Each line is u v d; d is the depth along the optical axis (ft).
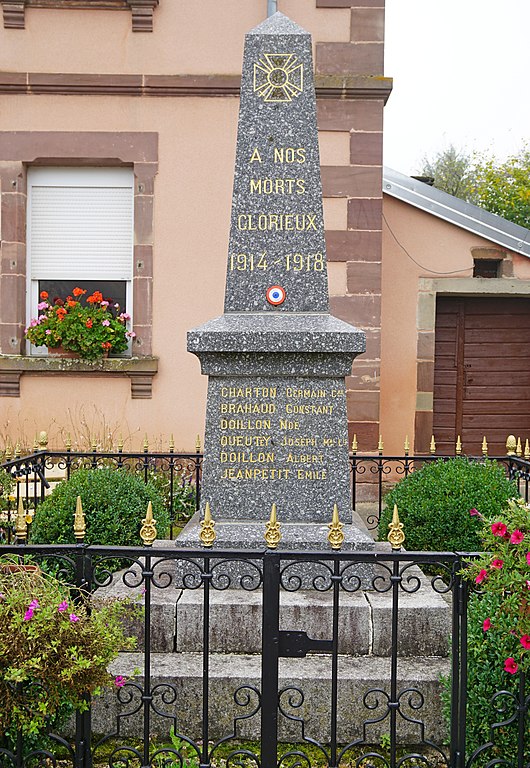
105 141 28.58
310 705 12.51
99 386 28.73
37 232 29.53
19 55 28.37
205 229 28.71
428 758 12.09
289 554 10.72
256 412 15.96
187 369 28.71
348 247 28.37
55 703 9.70
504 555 10.13
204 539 11.60
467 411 34.42
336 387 15.96
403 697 12.48
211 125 28.60
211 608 13.79
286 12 28.19
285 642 10.95
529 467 19.79
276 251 16.30
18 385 28.60
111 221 29.55
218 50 28.40
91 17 28.35
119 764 11.68
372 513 26.27
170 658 13.48
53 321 28.17
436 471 19.03
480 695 11.00
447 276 32.07
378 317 28.45
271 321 15.90
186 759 11.78
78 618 9.96
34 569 11.62
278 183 16.34
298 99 16.40
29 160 28.63
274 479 15.99
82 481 17.67
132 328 28.99
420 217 32.04
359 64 28.14
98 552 10.94
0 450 26.84
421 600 14.02
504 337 34.30
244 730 12.52
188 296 28.76
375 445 28.58
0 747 10.37
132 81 28.40
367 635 13.67
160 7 28.32
